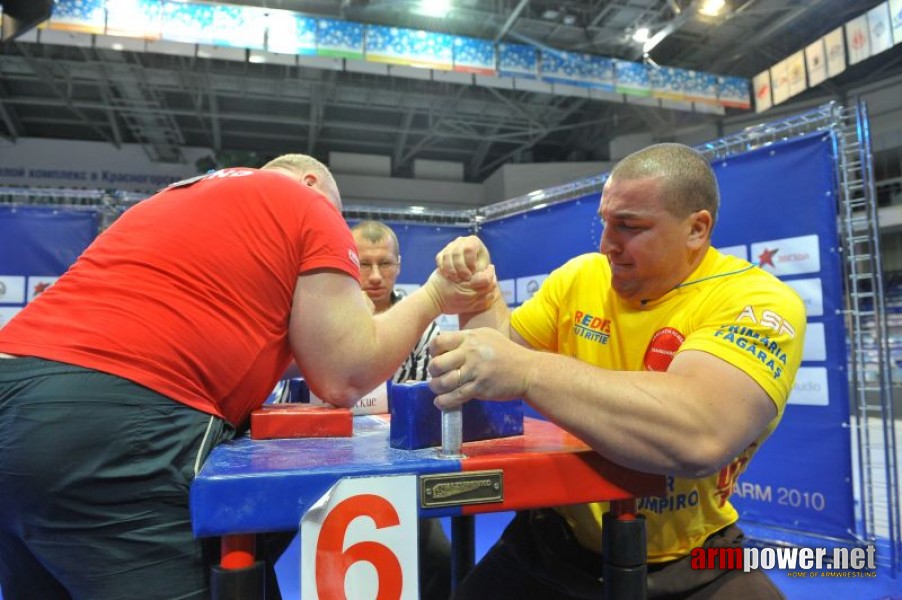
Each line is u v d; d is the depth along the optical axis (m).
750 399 0.77
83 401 0.64
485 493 0.63
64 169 9.37
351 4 6.21
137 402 0.66
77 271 0.77
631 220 0.92
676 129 9.74
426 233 4.35
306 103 8.95
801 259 2.65
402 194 10.87
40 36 4.93
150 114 8.33
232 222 0.77
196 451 0.69
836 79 8.71
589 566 1.05
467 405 0.77
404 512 0.59
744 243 2.85
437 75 6.31
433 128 9.59
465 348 0.68
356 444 0.74
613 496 0.71
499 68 6.15
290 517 0.55
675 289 1.01
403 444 0.70
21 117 9.21
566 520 1.07
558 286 1.23
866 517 2.58
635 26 6.88
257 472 0.55
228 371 0.74
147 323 0.69
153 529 0.66
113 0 4.93
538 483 0.66
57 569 0.67
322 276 0.79
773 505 2.73
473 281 0.94
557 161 11.30
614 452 0.69
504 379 0.68
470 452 0.68
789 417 2.69
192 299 0.72
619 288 1.02
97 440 0.64
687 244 0.96
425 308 0.91
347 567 0.57
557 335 1.24
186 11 5.09
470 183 11.26
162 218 0.78
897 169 8.35
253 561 0.57
